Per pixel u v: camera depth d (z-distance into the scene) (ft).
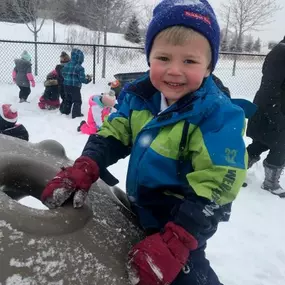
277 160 14.58
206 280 4.54
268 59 13.91
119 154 5.04
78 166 4.60
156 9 4.43
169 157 4.28
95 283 3.69
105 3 51.55
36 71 42.04
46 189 4.42
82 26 81.30
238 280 9.70
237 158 4.04
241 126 4.19
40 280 3.47
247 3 66.39
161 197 4.48
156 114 4.61
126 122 4.94
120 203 5.23
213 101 4.17
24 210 3.97
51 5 68.95
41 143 6.08
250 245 11.30
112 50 54.39
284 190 15.21
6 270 3.42
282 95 13.74
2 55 50.42
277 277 10.02
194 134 4.16
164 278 3.71
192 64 4.15
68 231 4.00
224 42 71.51
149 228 4.61
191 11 4.16
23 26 88.74
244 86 43.80
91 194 5.02
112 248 4.15
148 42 4.41
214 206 3.90
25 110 27.66
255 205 13.79
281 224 12.78
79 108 25.88
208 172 3.95
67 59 28.66
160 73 4.22
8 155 5.26
